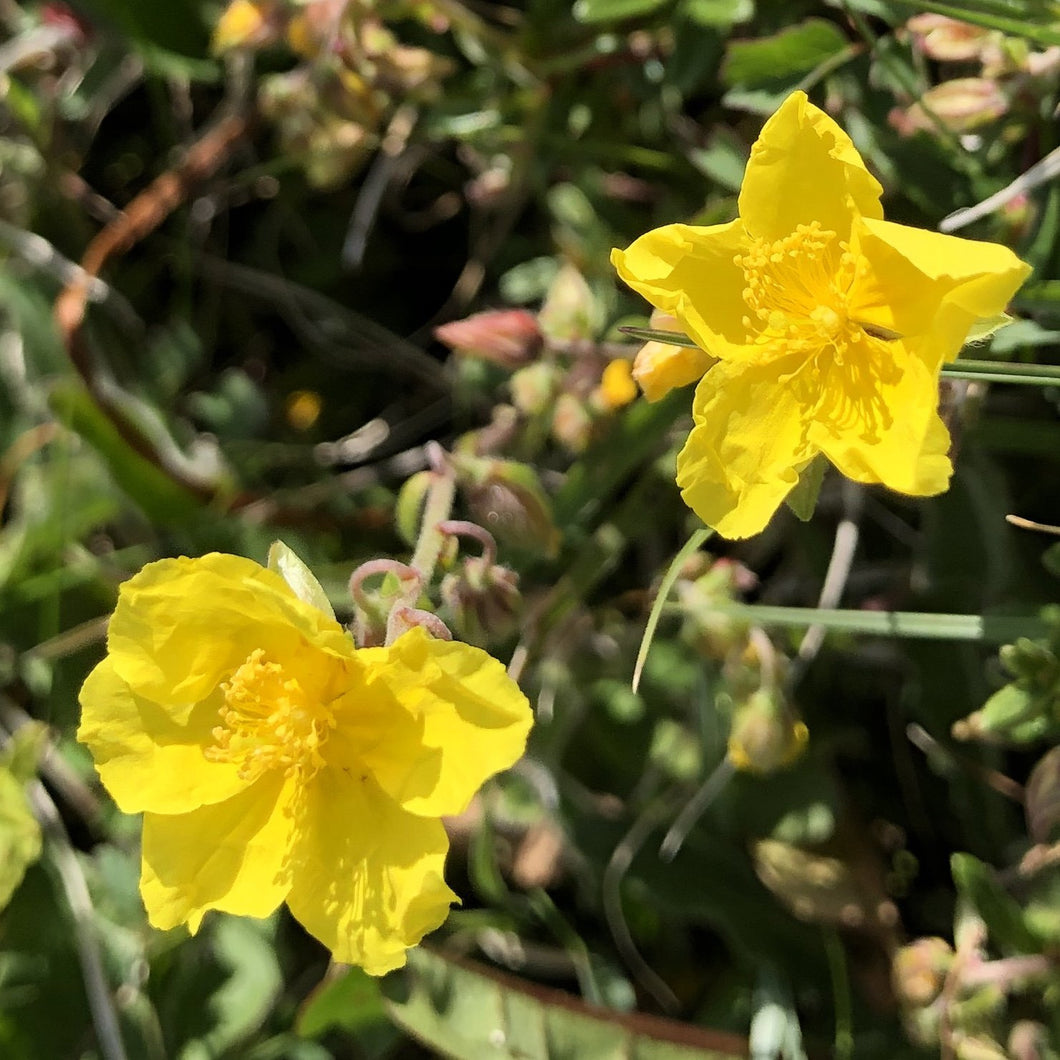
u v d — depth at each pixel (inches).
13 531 6.1
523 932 5.6
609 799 5.5
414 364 6.2
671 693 5.5
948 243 3.9
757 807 5.3
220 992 5.6
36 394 6.1
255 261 6.4
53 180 6.3
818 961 5.2
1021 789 5.0
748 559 5.6
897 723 5.4
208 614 4.3
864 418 4.1
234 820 4.3
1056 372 4.3
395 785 4.2
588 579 5.4
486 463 4.8
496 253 6.1
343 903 4.2
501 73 5.7
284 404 6.3
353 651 4.1
